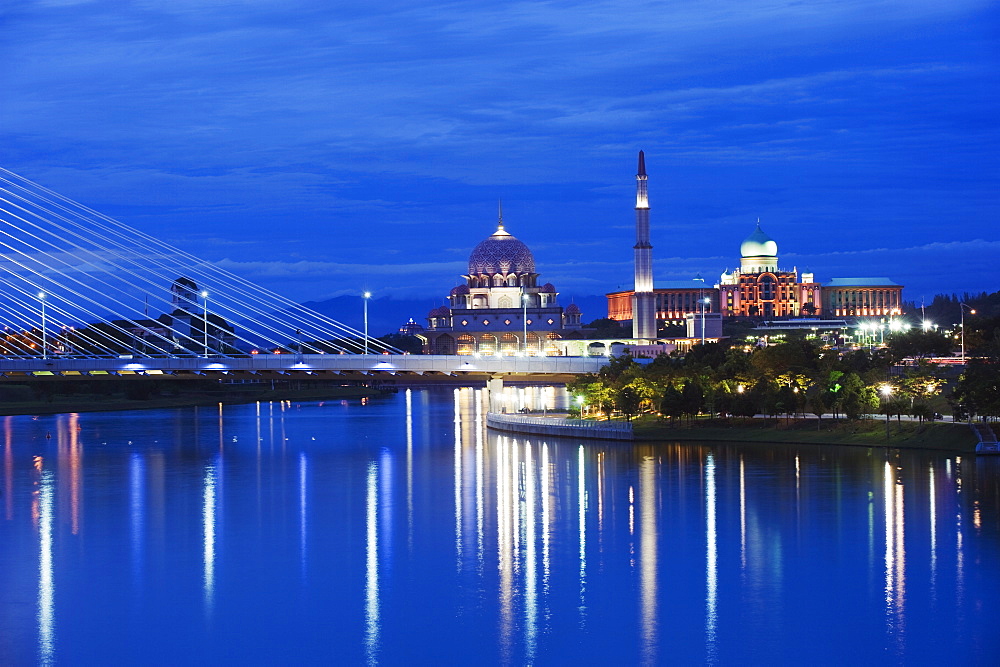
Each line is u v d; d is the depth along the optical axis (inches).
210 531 5585.6
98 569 4913.9
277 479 7190.0
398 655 3924.7
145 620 4266.7
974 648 3927.2
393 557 5059.1
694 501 6107.3
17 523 5797.2
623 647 3969.0
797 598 4424.2
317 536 5462.6
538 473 7190.0
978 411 7760.8
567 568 4854.8
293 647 4005.9
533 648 3966.5
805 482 6540.4
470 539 5369.1
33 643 4055.1
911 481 6466.5
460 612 4318.4
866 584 4576.8
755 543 5196.9
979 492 6122.1
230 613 4333.2
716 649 3944.4
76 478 7263.8
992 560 4862.2
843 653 3902.6
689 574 4746.6
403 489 6732.3
